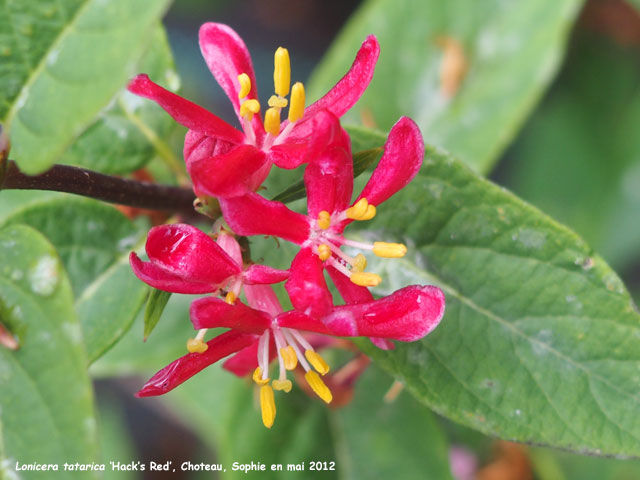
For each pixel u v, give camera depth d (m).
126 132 0.12
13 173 0.10
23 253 0.09
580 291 0.10
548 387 0.10
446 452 0.14
